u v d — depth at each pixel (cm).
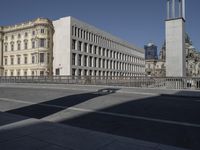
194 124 908
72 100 1580
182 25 2845
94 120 981
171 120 977
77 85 3244
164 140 705
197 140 703
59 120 987
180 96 1838
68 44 6494
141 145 609
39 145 596
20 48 7044
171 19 2891
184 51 2934
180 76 2711
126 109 1233
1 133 707
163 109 1233
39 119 941
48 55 6550
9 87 3030
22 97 1777
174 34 2867
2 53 7500
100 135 699
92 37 7625
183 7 2870
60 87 2895
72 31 6619
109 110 1206
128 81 3112
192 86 2392
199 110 1202
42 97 1766
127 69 10356
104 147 588
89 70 7369
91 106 1332
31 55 6719
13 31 7244
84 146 594
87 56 7294
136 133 784
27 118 938
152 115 1079
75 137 674
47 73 6488
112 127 867
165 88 2508
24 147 579
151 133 784
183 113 1125
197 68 13312
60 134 704
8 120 895
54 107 1303
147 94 1986
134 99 1634
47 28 6519
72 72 6544
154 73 15688
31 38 6731
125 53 10162
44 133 713
